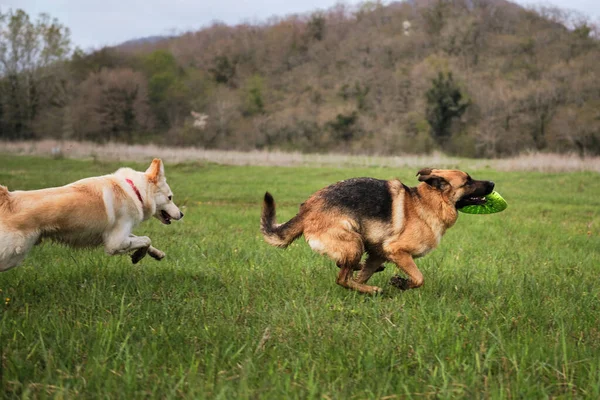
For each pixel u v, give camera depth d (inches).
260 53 3280.0
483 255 334.0
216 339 179.2
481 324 200.5
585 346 179.2
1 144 1611.7
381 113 2475.4
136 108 2571.4
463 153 2105.1
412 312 213.9
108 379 146.9
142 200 250.8
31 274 253.8
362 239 245.6
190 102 2765.7
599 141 1979.6
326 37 3321.9
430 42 3002.0
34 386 144.2
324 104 2684.5
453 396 144.9
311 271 275.7
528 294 241.3
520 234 426.3
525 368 162.1
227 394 141.6
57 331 176.1
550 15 3078.2
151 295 230.4
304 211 249.0
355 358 168.4
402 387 149.9
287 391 142.3
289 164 1178.0
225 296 231.1
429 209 247.1
